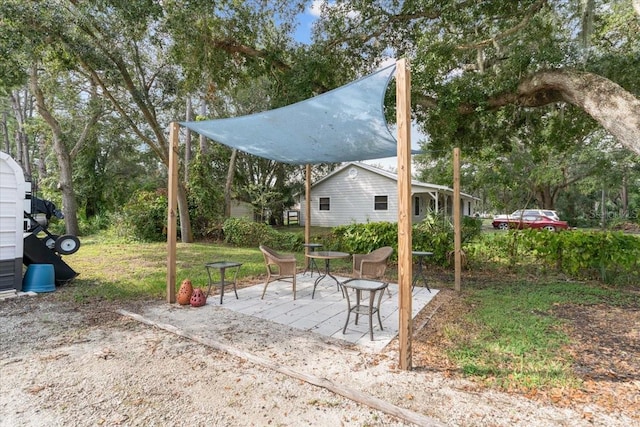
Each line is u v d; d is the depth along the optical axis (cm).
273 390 236
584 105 472
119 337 331
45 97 1253
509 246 682
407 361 264
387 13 652
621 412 209
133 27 705
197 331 348
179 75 997
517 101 589
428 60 580
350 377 253
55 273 544
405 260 260
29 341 319
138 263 767
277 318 393
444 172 1495
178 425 197
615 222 1639
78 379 248
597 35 595
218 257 874
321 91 745
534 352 301
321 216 1828
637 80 536
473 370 263
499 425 196
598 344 321
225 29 707
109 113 1355
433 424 193
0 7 630
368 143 510
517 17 572
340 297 493
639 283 564
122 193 1791
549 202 1819
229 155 1638
